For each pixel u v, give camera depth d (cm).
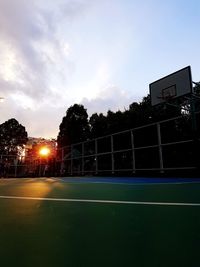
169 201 283
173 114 1401
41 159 1554
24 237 171
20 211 254
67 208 264
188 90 938
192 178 633
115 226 191
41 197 348
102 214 231
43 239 166
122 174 896
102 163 1422
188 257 132
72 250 146
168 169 728
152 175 777
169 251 140
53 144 2597
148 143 1309
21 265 128
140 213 229
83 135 2305
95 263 129
